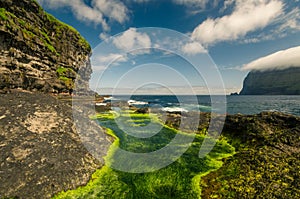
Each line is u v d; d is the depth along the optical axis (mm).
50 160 9375
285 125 15367
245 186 8461
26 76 25016
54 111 14273
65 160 9773
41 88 28156
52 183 8234
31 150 9539
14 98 14617
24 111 12680
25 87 24469
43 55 31938
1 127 10359
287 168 9453
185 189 8930
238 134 16203
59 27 42562
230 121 18156
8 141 9562
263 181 8609
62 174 8844
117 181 9492
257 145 13422
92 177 9625
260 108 49469
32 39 28453
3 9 24797
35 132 11031
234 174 9812
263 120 16562
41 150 9781
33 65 28094
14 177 7855
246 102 71812
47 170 8750
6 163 8336
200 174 10406
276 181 8492
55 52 36938
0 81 19516
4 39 21938
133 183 9375
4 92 18125
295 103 64875
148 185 9242
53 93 31250
